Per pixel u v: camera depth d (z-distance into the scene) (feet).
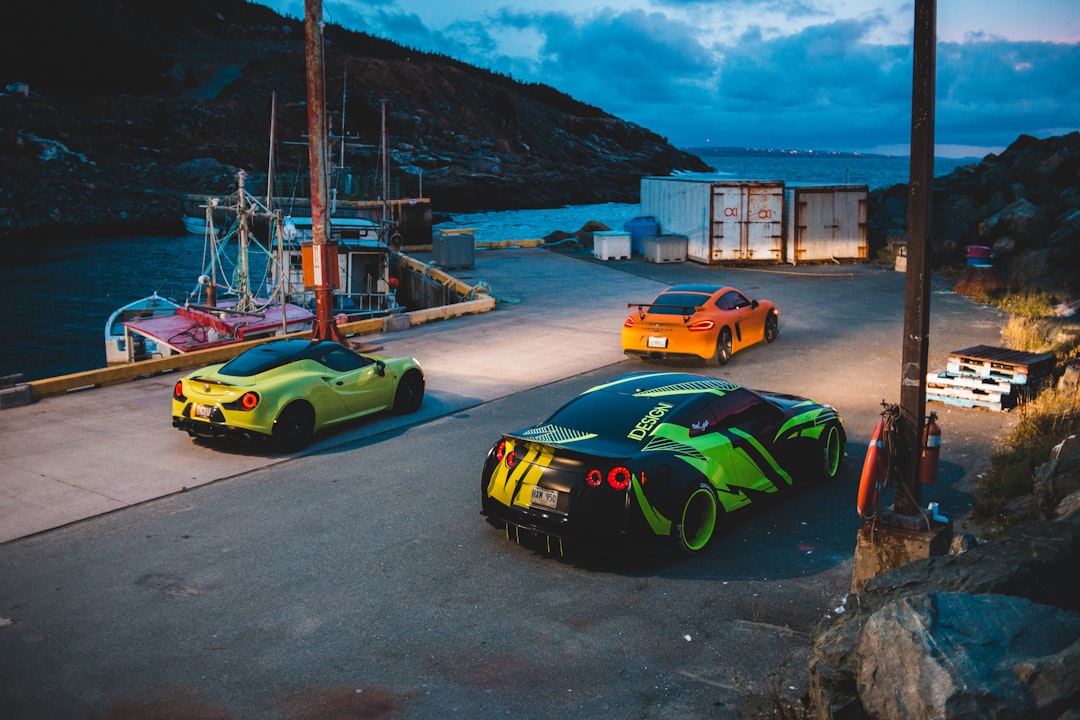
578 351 54.75
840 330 60.18
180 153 297.53
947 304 71.87
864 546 20.13
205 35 540.11
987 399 39.63
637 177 392.88
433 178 314.76
